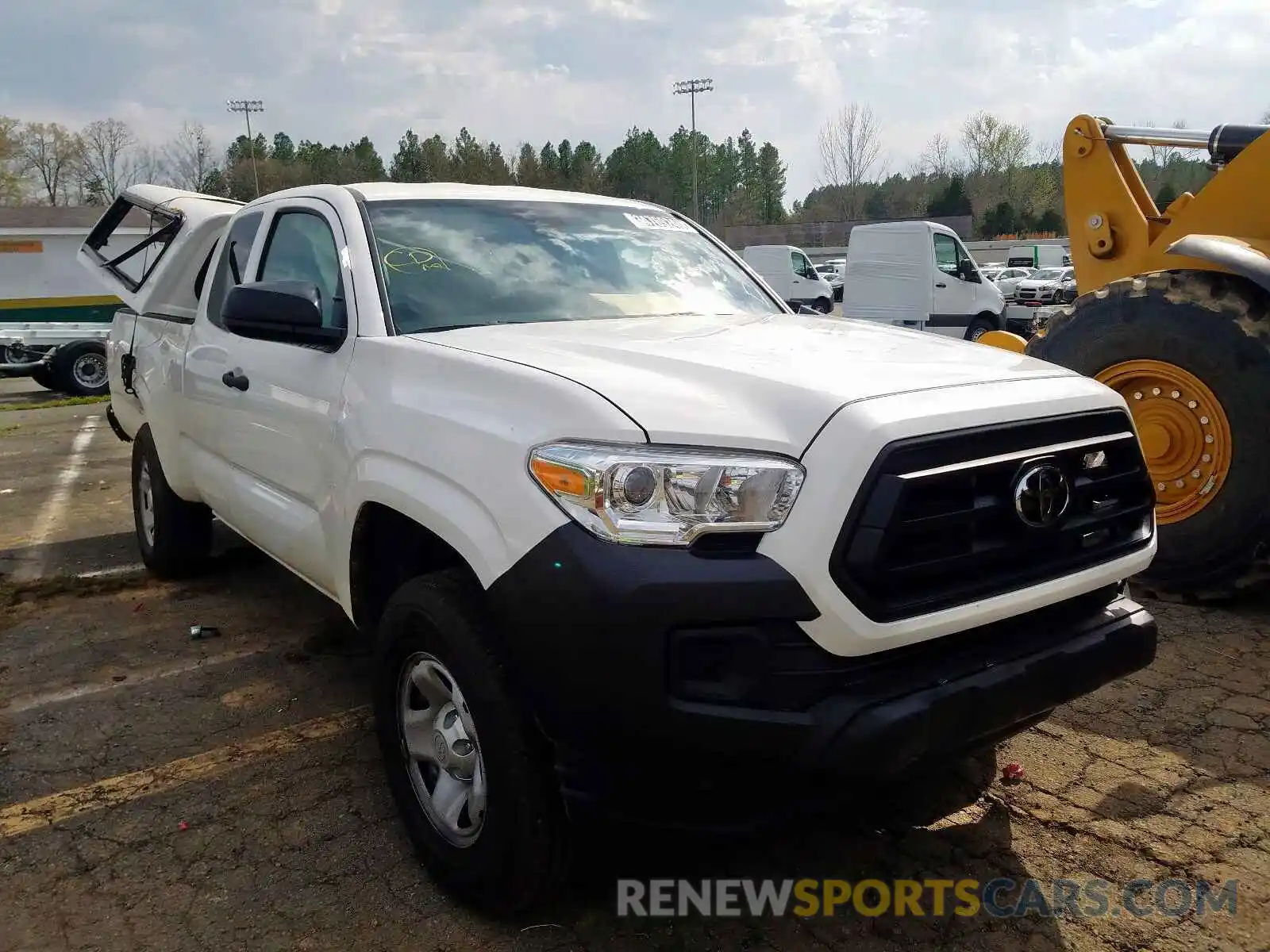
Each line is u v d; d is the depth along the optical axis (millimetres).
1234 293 4605
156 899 2727
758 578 2121
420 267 3375
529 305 3418
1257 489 4500
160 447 4949
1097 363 4996
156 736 3680
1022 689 2355
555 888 2482
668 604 2111
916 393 2365
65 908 2691
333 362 3219
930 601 2246
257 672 4262
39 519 7332
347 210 3535
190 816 3135
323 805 3188
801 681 2158
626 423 2252
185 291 5254
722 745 2141
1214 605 4801
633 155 96750
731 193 97312
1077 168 6191
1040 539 2441
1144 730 3547
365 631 3160
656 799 2246
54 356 16766
